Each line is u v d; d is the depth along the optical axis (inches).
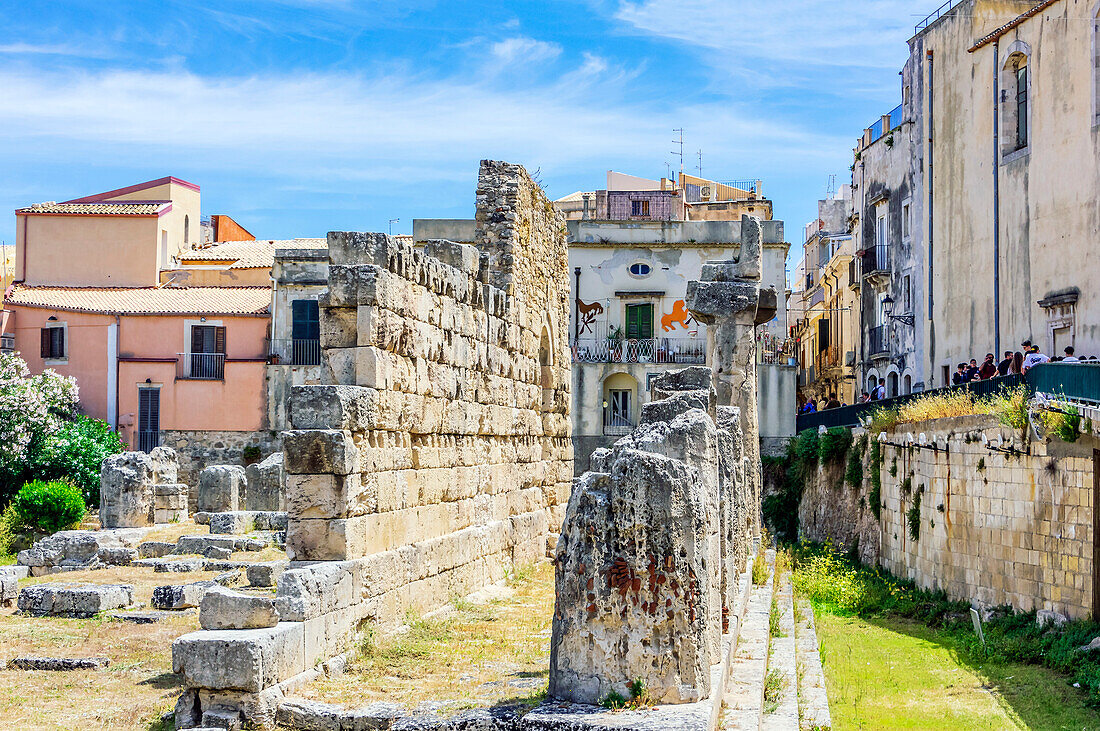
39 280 2348.7
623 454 432.5
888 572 1253.7
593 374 2348.7
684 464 435.5
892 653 857.5
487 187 1095.6
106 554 1063.6
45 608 799.1
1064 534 831.1
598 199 2751.0
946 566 1047.0
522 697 500.7
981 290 1658.5
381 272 703.1
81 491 1652.3
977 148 1672.0
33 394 1688.0
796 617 948.6
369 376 692.1
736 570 706.8
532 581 999.6
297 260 2133.4
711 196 3184.1
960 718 656.4
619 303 2431.1
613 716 400.5
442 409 842.8
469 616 786.8
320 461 641.6
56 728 510.6
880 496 1312.7
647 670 421.1
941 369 1803.6
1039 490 864.9
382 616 684.1
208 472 1396.4
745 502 842.2
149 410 2116.1
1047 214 1457.9
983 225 1652.3
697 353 2400.3
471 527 922.1
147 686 591.5
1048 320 1446.9
